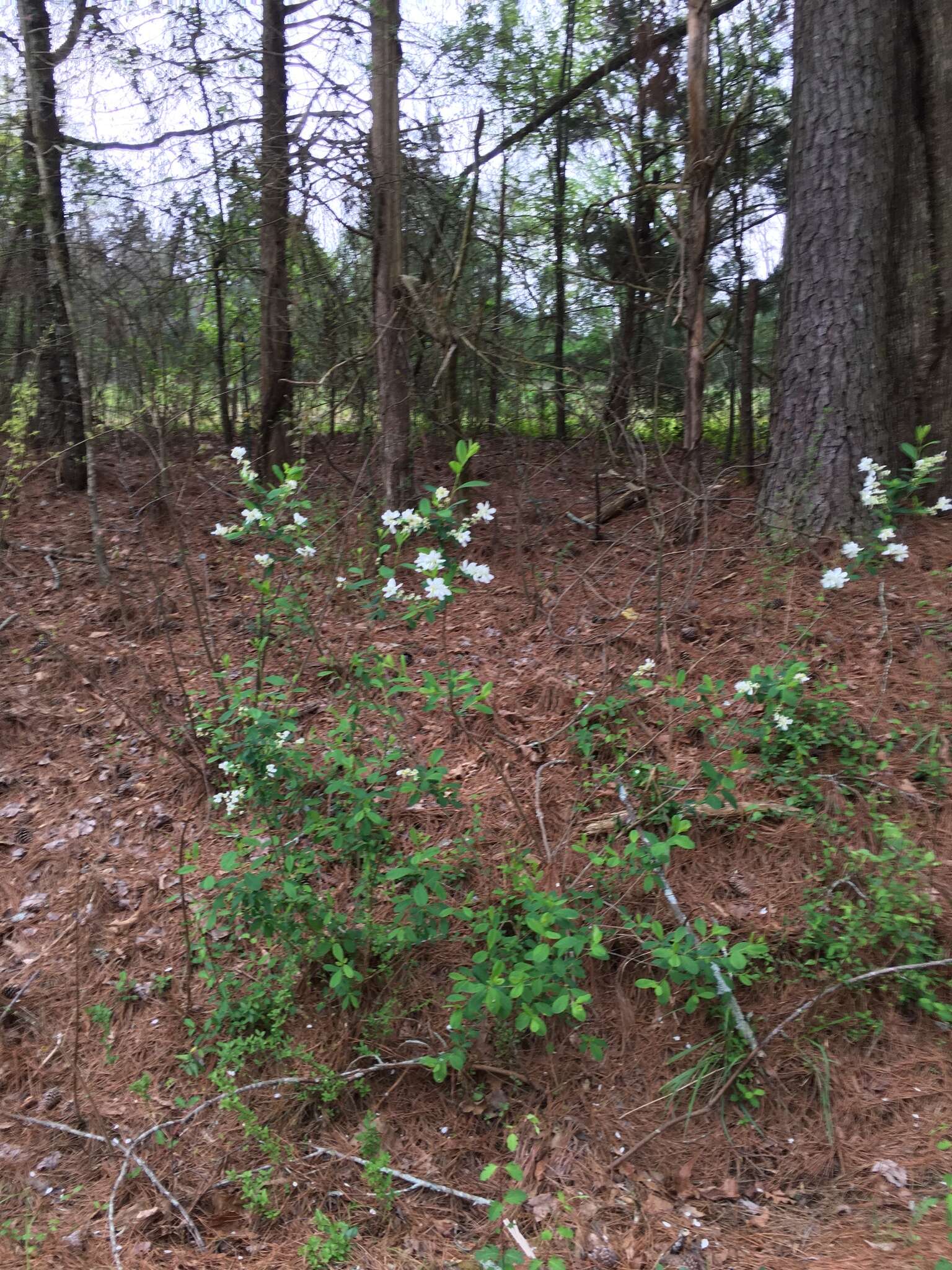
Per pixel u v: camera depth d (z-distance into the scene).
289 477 3.79
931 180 5.88
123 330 6.50
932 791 3.87
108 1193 2.94
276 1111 3.14
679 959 2.71
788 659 4.36
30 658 5.84
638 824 3.77
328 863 3.75
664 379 10.11
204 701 5.14
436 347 7.37
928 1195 2.64
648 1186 2.81
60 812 4.68
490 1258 2.32
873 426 5.70
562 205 11.00
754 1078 3.05
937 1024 3.14
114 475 8.80
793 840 3.71
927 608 4.99
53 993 3.70
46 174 6.44
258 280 8.17
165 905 4.01
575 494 8.30
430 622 3.11
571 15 10.98
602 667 5.02
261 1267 2.66
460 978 2.83
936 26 5.72
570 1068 3.17
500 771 3.81
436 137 7.60
